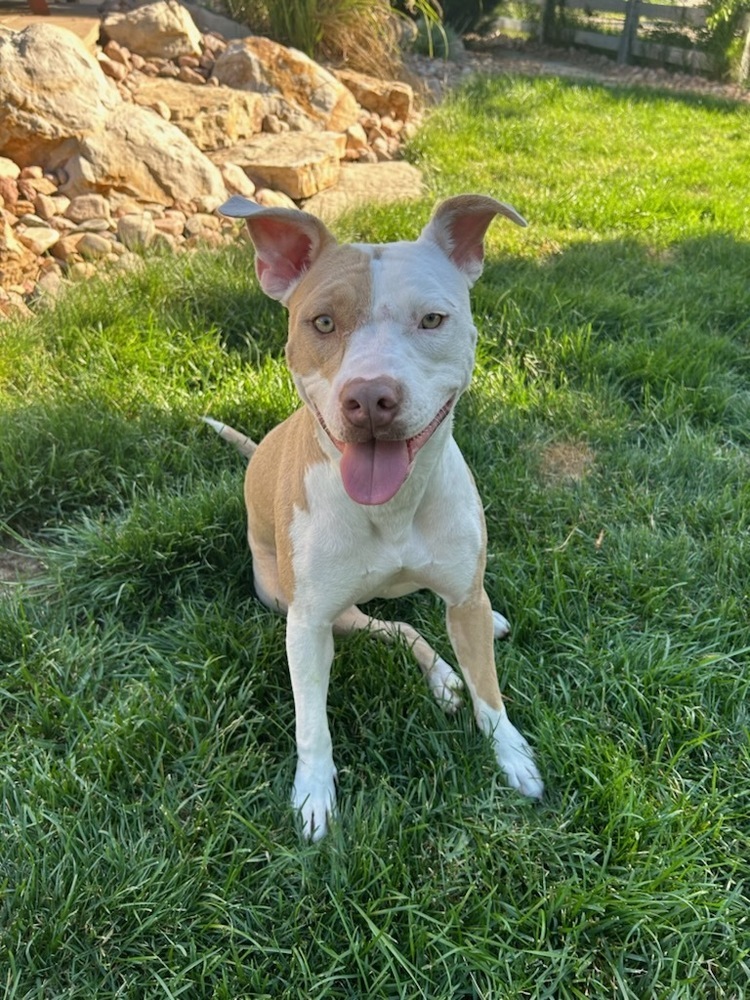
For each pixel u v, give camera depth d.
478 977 0.66
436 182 2.18
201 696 0.84
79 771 0.79
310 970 0.66
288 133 2.18
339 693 0.87
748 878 0.72
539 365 1.43
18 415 1.20
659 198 2.19
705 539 1.09
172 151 1.82
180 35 2.20
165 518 1.04
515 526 1.10
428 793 0.78
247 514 1.02
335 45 2.66
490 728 0.82
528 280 1.63
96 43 2.11
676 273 1.76
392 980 0.66
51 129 1.69
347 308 0.65
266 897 0.70
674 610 0.98
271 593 0.95
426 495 0.73
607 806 0.76
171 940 0.66
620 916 0.68
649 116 3.17
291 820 0.76
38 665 0.90
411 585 0.83
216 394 1.30
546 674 0.90
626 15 4.68
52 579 1.01
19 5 2.37
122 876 0.69
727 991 0.66
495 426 1.26
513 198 2.12
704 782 0.80
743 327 1.59
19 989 0.64
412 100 2.70
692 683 0.88
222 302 1.47
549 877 0.72
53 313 1.41
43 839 0.71
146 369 1.34
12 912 0.67
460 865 0.72
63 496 1.13
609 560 1.04
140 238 1.68
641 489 1.18
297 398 1.27
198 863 0.71
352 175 2.19
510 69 4.07
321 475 0.71
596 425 1.29
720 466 1.21
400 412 0.61
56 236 1.61
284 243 0.76
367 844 0.72
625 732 0.83
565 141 2.72
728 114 3.37
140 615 0.99
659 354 1.41
